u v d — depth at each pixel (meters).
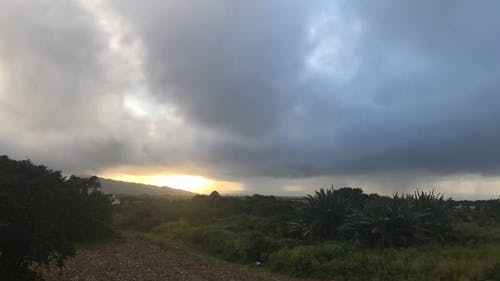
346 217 20.12
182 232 25.02
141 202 37.34
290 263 16.59
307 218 20.78
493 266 13.14
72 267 14.05
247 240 19.94
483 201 28.88
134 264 15.42
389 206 18.78
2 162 11.31
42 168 12.19
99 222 22.38
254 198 33.28
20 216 9.70
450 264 13.98
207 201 32.97
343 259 16.09
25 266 10.39
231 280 13.89
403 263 14.87
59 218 12.05
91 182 23.81
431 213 18.92
